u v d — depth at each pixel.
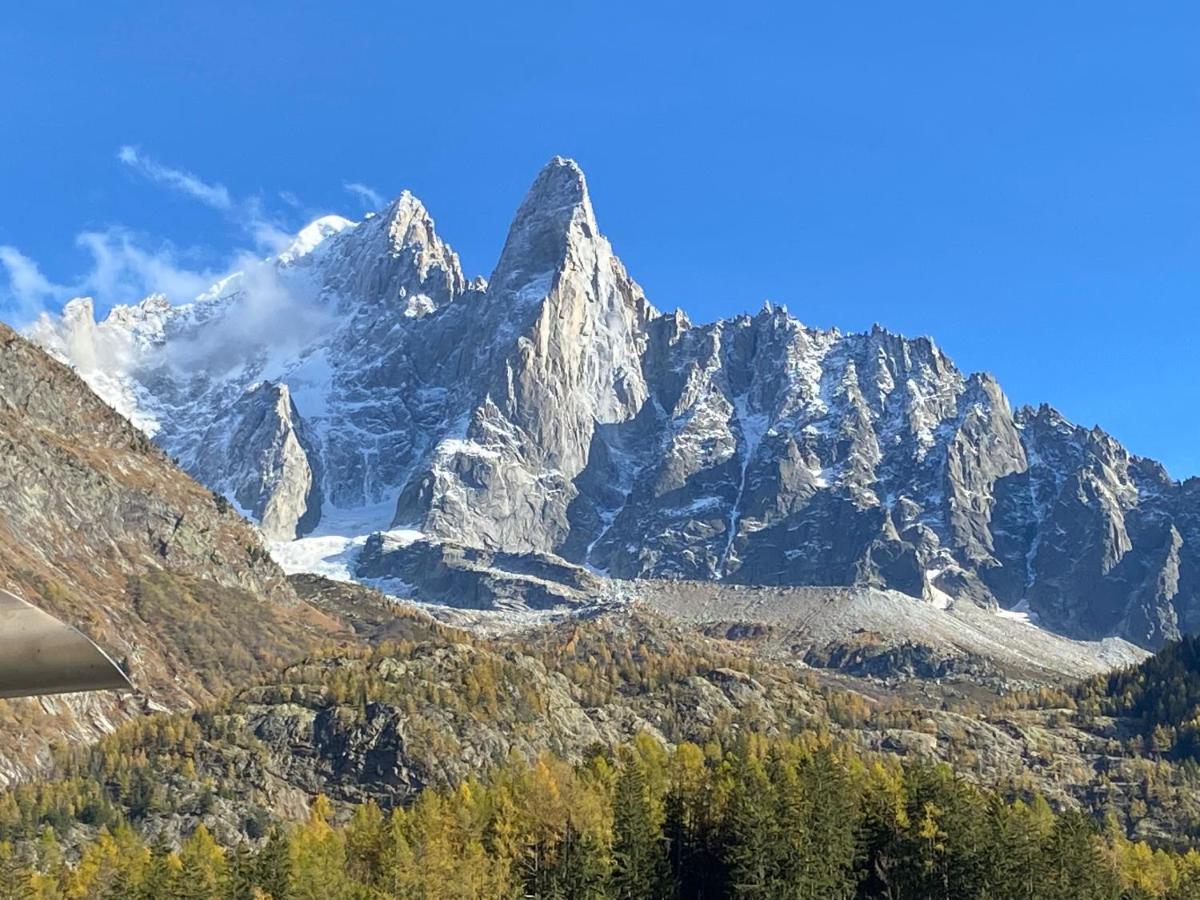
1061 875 179.75
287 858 175.25
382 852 184.75
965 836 181.88
